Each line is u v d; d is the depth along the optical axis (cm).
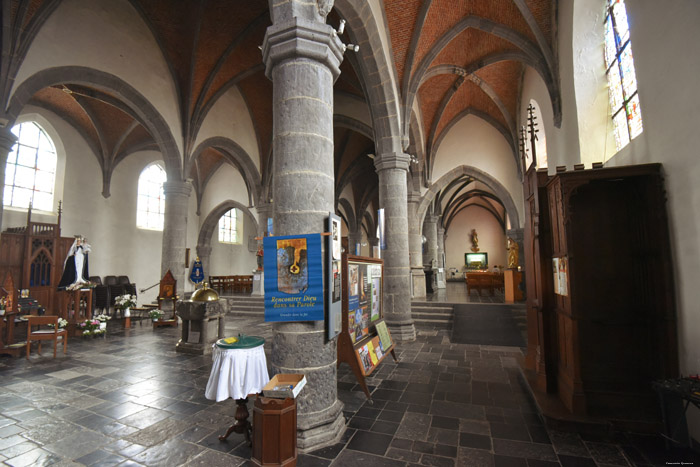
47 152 1299
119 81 1008
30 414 434
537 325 548
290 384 338
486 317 1030
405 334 856
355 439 371
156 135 1144
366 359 525
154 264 1673
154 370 623
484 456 335
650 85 416
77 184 1375
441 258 2398
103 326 918
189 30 1091
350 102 1379
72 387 534
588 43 670
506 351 754
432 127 1424
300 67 391
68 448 352
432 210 1952
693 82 342
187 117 1197
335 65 416
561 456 333
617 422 377
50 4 811
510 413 436
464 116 1516
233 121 1469
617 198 443
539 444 357
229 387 347
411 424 406
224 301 803
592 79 666
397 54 930
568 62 717
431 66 1133
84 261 998
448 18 923
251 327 1047
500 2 858
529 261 588
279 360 374
